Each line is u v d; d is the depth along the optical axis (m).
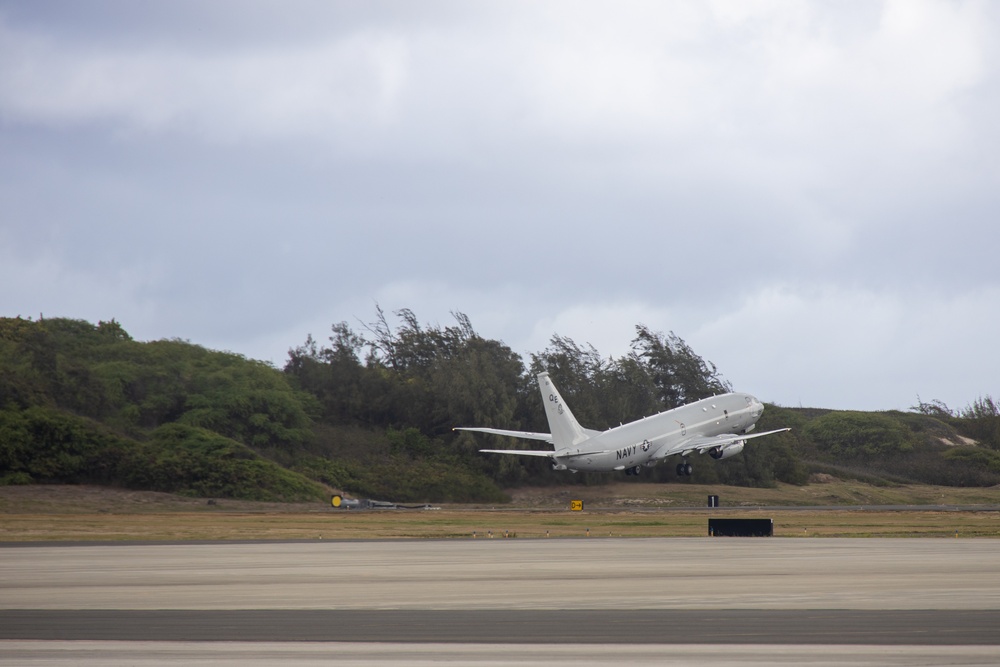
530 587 35.09
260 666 20.88
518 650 22.56
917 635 24.39
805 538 65.00
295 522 84.81
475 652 22.34
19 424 111.44
